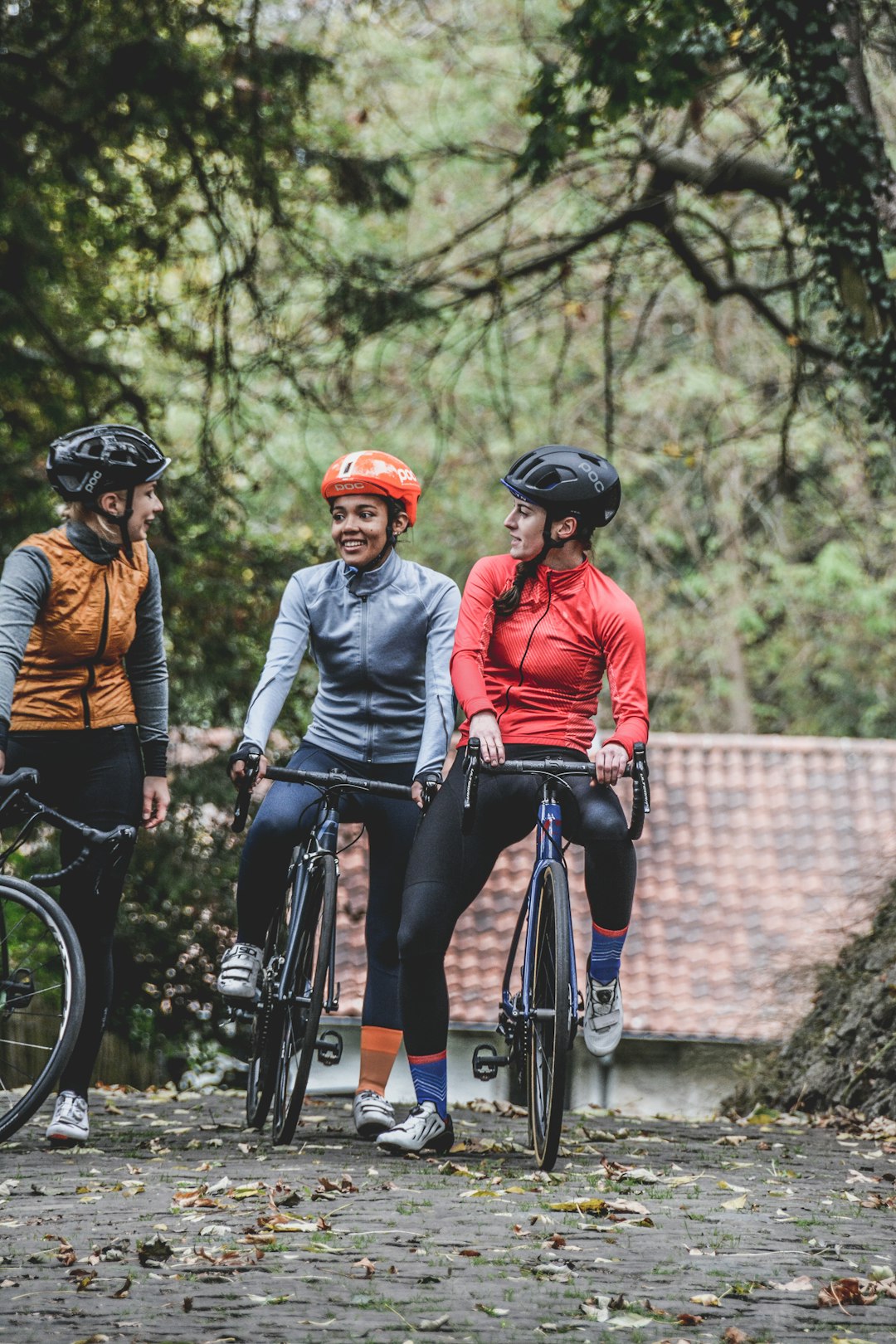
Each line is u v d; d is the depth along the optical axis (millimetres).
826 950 13578
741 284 18828
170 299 19062
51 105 16547
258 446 19328
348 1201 4879
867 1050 9914
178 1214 4664
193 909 19312
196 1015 19906
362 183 17859
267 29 17219
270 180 17344
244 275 17609
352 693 6535
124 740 6379
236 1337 3273
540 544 5895
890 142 15906
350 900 22047
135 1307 3533
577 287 20000
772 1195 5270
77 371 18156
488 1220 4613
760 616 33688
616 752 5605
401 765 6555
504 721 5980
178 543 18250
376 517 6434
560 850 5867
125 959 19516
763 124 17422
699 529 32719
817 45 12922
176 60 15586
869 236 13148
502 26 24266
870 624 32031
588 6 14633
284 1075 6418
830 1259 4195
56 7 15695
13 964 5941
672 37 14398
